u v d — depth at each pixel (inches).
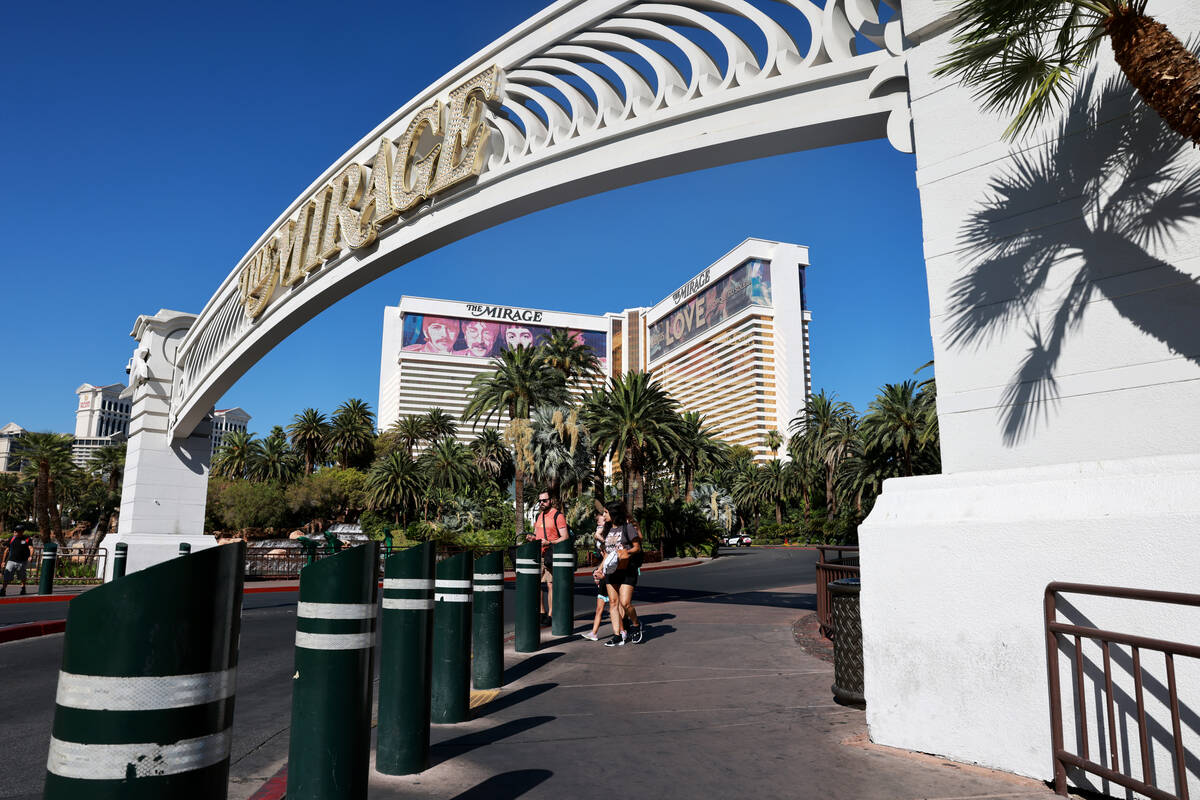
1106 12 134.3
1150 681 117.1
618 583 315.9
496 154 356.2
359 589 102.2
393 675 137.7
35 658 310.8
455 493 2758.4
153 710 51.9
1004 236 167.6
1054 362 155.4
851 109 223.5
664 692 214.4
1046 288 159.2
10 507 2923.2
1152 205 146.6
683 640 322.7
